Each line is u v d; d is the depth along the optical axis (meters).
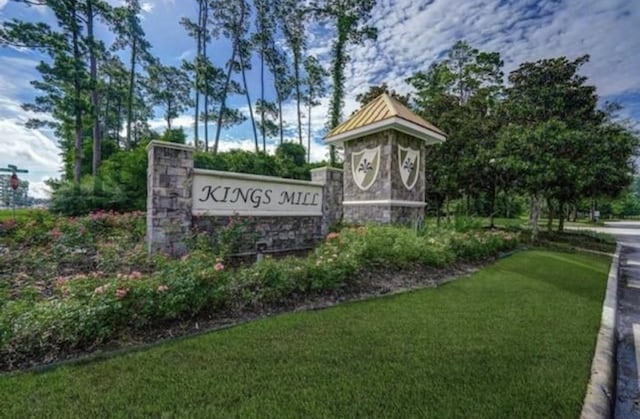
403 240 5.56
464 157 12.39
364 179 8.50
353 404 1.77
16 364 2.17
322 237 7.44
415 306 3.56
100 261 4.59
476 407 1.77
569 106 12.05
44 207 10.14
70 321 2.39
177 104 30.30
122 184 11.17
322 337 2.67
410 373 2.11
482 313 3.35
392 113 7.71
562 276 5.31
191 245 5.07
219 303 3.18
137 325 2.69
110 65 25.19
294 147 19.06
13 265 4.50
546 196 11.23
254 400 1.79
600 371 2.20
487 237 7.41
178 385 1.93
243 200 5.93
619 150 10.23
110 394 1.83
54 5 15.03
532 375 2.12
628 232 18.09
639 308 4.40
